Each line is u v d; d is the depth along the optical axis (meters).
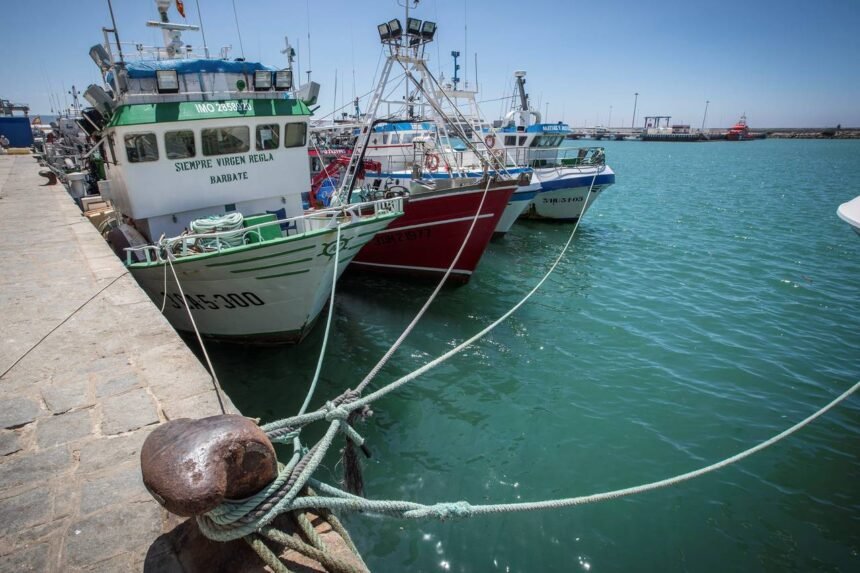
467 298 12.23
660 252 17.12
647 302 12.05
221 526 2.32
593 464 6.28
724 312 11.32
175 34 9.51
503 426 7.05
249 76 8.88
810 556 4.98
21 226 9.55
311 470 2.60
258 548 2.28
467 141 12.44
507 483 5.95
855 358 9.01
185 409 3.61
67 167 18.81
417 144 15.94
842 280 13.59
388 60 12.13
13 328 4.96
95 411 3.59
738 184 38.84
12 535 2.53
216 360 8.72
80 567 2.35
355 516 5.32
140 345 4.60
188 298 8.11
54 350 4.50
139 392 3.83
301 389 7.96
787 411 7.39
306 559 2.42
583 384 8.18
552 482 5.98
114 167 8.93
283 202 9.56
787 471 6.12
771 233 19.88
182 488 1.98
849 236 19.12
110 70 8.59
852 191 33.47
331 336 9.81
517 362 8.93
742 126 154.12
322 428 6.91
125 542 2.50
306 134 9.38
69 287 6.16
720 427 7.01
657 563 4.88
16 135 29.88
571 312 11.39
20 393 3.81
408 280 13.34
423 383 8.17
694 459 6.38
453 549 4.97
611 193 33.91
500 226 18.45
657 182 40.91
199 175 8.49
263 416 7.29
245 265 7.45
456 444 6.65
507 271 14.84
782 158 74.81
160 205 8.28
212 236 7.17
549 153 21.69
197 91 8.46
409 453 6.46
